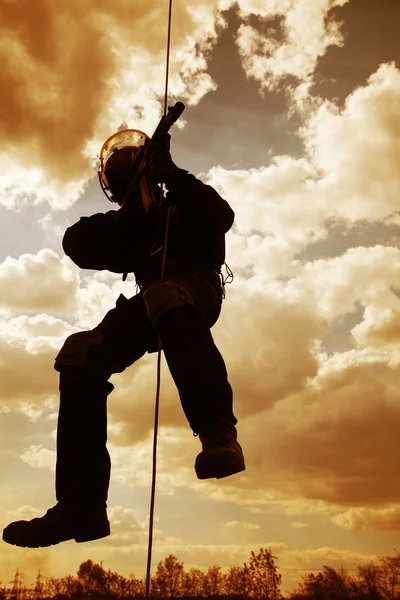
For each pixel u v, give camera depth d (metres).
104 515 2.72
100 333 2.81
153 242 2.86
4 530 2.64
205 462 2.40
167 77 2.75
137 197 2.92
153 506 2.01
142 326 2.85
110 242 2.88
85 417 2.73
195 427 2.50
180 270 2.79
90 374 2.76
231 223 2.82
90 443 2.72
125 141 3.15
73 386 2.75
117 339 2.82
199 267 2.81
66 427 2.73
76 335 2.81
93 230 2.89
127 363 2.89
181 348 2.55
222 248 2.88
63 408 2.76
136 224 2.87
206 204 2.72
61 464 2.71
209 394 2.49
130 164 3.06
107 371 2.81
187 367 2.51
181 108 2.59
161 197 2.84
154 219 2.84
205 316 2.87
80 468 2.70
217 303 2.91
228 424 2.49
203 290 2.78
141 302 2.84
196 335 2.59
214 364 2.56
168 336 2.59
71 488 2.68
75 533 2.67
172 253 2.81
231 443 2.46
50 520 2.64
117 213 2.93
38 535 2.61
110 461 2.78
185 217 2.77
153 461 2.06
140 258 2.90
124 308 2.87
